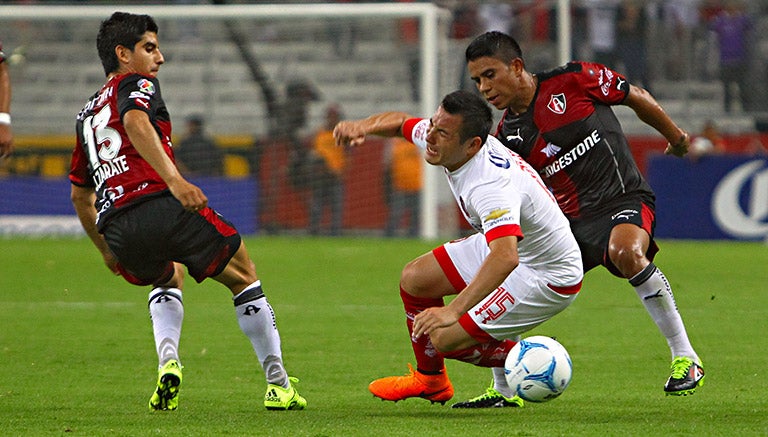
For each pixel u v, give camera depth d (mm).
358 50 61812
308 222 56469
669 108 59688
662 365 23125
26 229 55719
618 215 20406
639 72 59375
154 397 17922
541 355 16719
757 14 59656
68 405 18578
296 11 56656
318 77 61438
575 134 20625
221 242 18016
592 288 37188
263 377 21781
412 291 18391
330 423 16625
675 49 59438
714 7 59562
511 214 16016
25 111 61719
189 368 22844
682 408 18234
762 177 53625
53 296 34969
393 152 55781
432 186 55000
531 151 21000
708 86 59625
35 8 56719
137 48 18250
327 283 38469
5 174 55438
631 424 16484
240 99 61500
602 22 58750
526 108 20828
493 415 17625
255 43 61562
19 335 27188
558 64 58750
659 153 54406
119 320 29844
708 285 37531
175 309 18594
